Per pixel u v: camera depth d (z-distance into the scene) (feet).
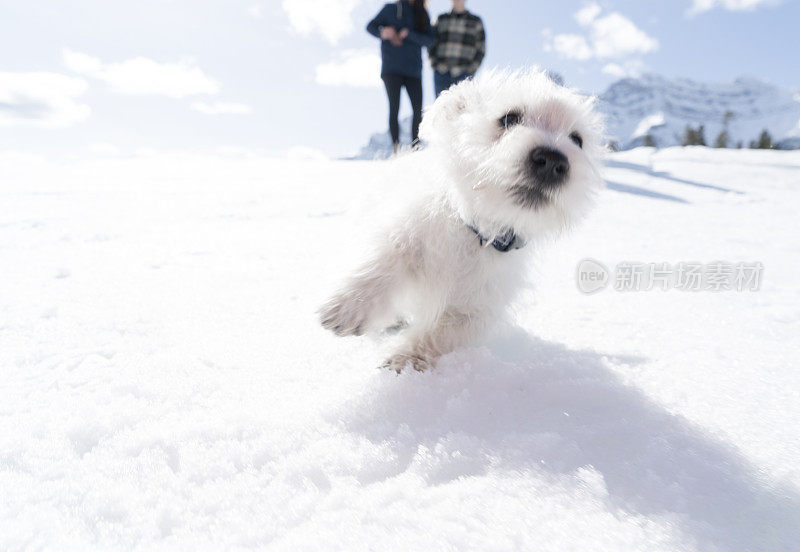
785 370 6.28
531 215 6.41
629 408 5.00
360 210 8.01
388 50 22.45
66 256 11.53
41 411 4.83
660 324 8.39
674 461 4.05
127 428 4.55
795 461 4.17
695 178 33.73
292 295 9.04
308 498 3.64
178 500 3.64
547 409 4.94
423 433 4.50
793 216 20.48
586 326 8.30
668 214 20.85
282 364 6.19
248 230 15.08
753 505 3.61
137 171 32.37
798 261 12.92
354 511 3.48
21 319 7.43
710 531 3.29
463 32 22.07
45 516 3.40
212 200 20.29
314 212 17.94
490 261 6.93
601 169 8.19
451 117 7.02
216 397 5.27
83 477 3.85
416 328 7.13
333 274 6.93
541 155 6.22
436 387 5.48
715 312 9.05
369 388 5.45
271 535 3.30
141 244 13.02
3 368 5.80
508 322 7.55
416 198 6.88
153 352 6.44
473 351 6.43
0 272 10.02
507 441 4.30
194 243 13.28
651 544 3.15
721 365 6.44
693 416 5.01
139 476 3.89
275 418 4.76
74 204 18.80
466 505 3.50
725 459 4.16
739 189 29.71
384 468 4.05
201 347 6.63
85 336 6.87
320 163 37.86
